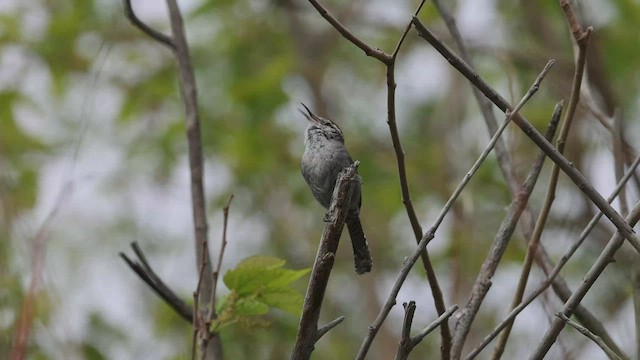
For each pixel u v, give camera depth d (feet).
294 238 53.42
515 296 21.91
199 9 53.88
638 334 21.74
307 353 18.62
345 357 49.57
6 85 51.72
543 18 52.80
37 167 47.91
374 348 50.96
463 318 21.85
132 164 52.44
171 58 54.90
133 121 54.60
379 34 59.82
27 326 22.21
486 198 48.80
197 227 26.68
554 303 25.52
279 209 54.24
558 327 18.88
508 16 53.67
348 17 59.11
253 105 51.44
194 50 55.67
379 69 59.72
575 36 21.17
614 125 25.76
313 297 18.58
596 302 40.45
